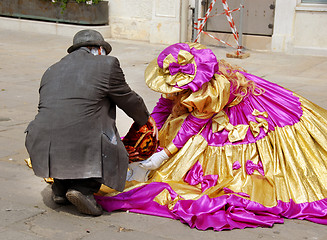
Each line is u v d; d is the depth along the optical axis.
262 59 10.30
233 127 3.78
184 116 3.82
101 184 3.46
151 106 6.44
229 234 3.12
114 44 12.05
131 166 3.79
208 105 3.59
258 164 3.70
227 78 3.80
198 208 3.33
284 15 10.91
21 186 3.89
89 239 3.04
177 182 3.65
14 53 10.48
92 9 12.64
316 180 3.60
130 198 3.50
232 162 3.69
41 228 3.18
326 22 10.58
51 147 3.24
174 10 11.97
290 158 3.69
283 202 3.45
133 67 9.34
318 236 3.12
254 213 3.35
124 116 5.93
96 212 3.33
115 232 3.14
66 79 3.30
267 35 11.27
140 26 12.64
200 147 3.73
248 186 3.53
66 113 3.23
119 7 12.89
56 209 3.48
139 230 3.17
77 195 3.21
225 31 11.68
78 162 3.22
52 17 13.23
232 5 11.44
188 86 3.59
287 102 4.06
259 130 3.79
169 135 3.84
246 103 3.96
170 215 3.35
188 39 12.19
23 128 5.42
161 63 3.73
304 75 8.77
